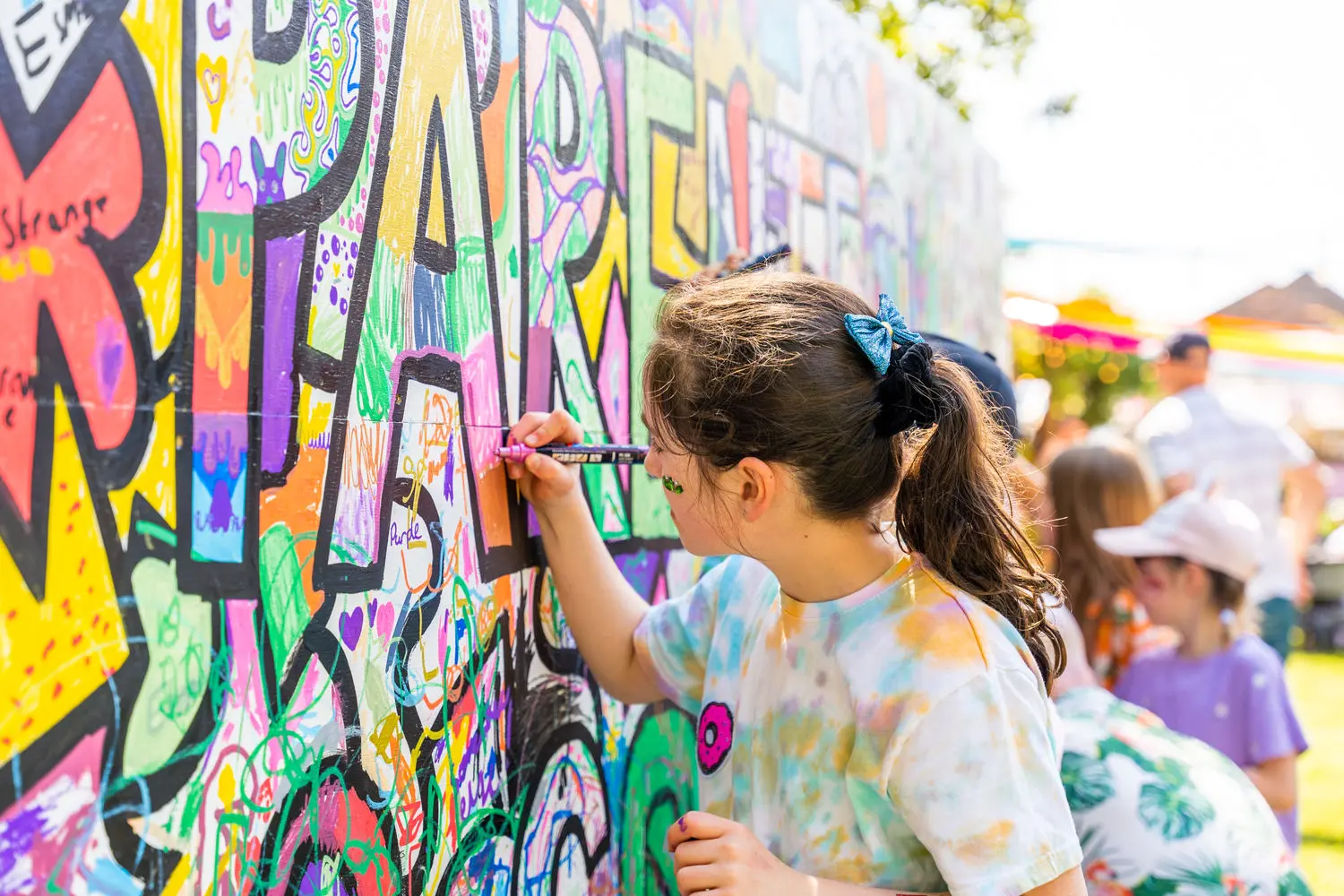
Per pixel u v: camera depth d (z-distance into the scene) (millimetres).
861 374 1129
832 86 2670
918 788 1069
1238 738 2227
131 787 792
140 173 805
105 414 775
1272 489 4234
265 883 922
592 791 1541
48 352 735
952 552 1177
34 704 721
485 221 1279
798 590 1218
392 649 1098
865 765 1119
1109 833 1298
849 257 2768
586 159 1544
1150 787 1305
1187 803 1292
